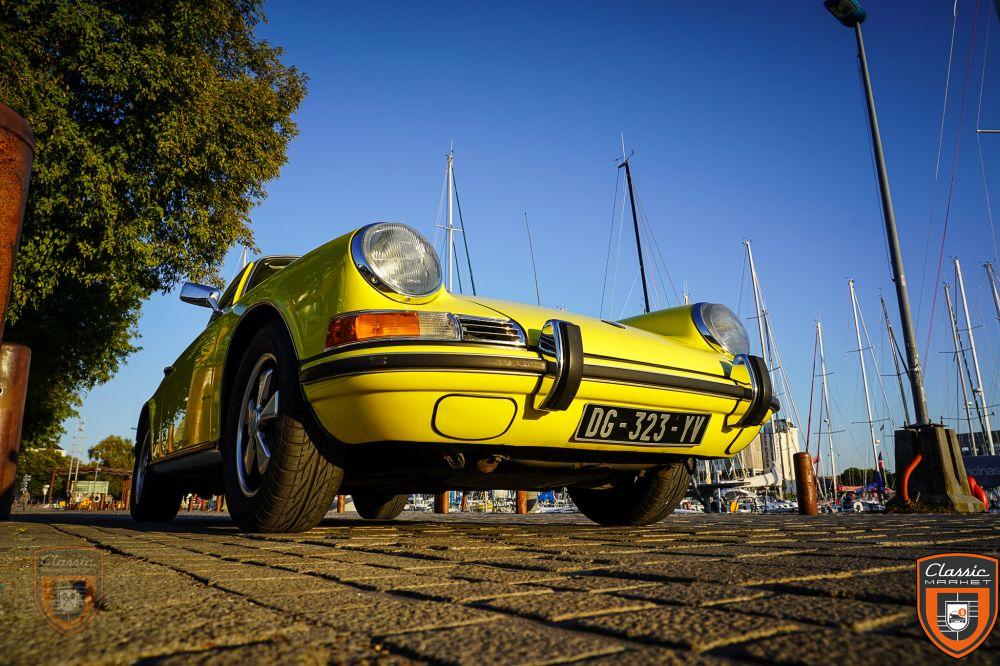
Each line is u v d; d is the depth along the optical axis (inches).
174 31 340.2
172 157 335.6
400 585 46.4
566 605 38.2
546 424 98.1
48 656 27.8
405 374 87.2
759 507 1073.5
